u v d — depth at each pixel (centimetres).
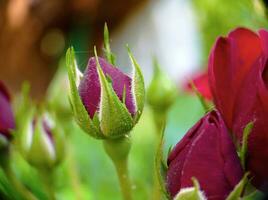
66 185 36
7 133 30
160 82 32
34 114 31
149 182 37
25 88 31
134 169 37
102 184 37
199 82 31
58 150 30
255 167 24
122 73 25
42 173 30
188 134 23
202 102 26
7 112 30
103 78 25
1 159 30
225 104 24
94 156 36
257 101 23
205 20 44
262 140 24
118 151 27
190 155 23
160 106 32
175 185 23
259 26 35
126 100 25
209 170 23
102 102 25
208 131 23
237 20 40
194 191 22
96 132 25
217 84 24
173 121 42
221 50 25
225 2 42
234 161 23
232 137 24
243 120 24
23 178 34
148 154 40
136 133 41
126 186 27
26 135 30
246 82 24
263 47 24
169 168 23
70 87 25
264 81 24
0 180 29
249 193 24
